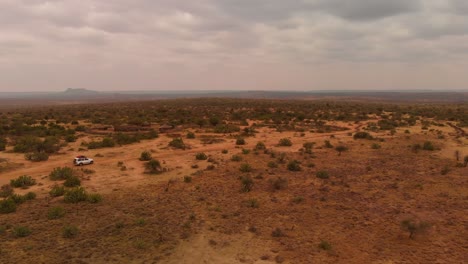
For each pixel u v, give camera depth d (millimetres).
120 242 19438
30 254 17688
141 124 77438
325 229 21891
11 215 23500
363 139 59844
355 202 27203
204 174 35969
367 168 38219
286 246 19422
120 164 40875
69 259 17281
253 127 78562
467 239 20578
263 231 21469
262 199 27797
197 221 22859
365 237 20766
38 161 42562
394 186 31344
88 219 22891
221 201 27156
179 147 52531
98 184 32094
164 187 31000
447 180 33312
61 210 23672
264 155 46406
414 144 54250
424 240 20406
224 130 70875
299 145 54875
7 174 36094
